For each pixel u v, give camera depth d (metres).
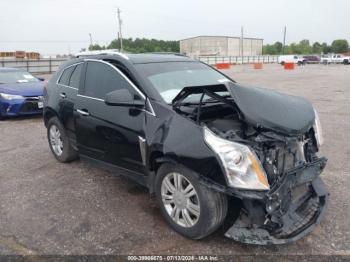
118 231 3.61
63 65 5.68
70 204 4.25
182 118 3.43
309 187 3.65
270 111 3.25
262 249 3.24
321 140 3.85
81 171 5.36
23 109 9.54
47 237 3.54
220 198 3.16
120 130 4.07
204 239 3.42
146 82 3.99
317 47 124.75
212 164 3.05
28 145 7.00
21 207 4.21
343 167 5.23
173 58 4.86
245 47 117.12
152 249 3.29
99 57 4.80
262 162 3.12
